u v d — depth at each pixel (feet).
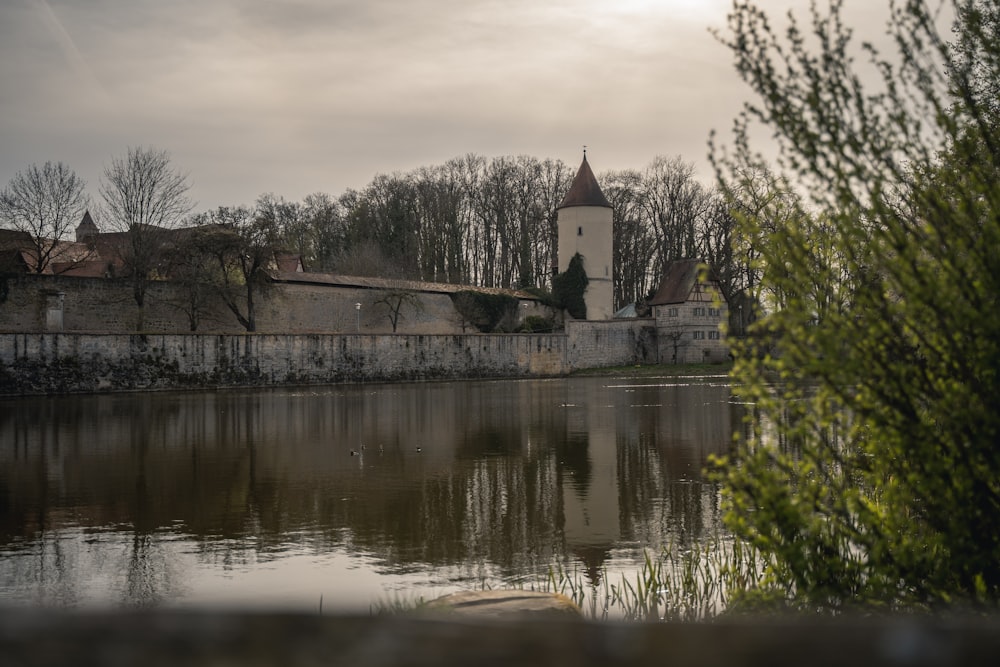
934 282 18.34
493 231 361.51
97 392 183.52
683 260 294.25
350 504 61.72
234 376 204.03
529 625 6.06
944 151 19.57
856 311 20.34
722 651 5.92
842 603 19.90
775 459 21.75
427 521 55.88
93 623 5.85
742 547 38.32
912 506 20.74
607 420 119.24
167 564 46.16
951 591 19.29
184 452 89.66
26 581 43.19
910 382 19.19
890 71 18.97
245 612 6.05
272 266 236.63
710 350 287.48
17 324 193.26
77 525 55.67
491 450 89.71
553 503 61.21
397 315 253.85
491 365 251.39
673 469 75.87
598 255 309.83
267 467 79.15
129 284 211.00
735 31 19.62
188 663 5.43
